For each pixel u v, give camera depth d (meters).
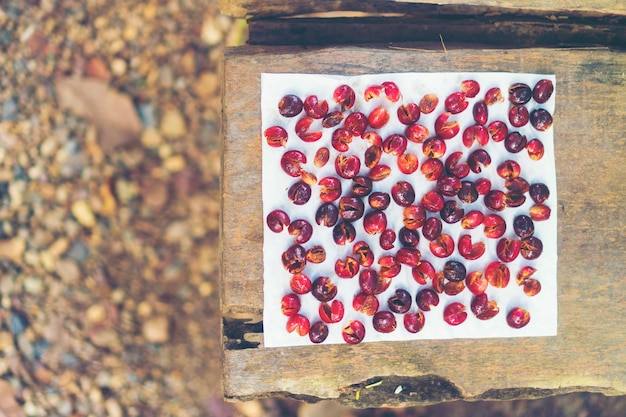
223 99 0.61
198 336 0.76
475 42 0.65
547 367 0.63
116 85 0.75
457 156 0.62
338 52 0.62
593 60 0.63
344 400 0.63
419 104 0.62
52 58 0.75
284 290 0.62
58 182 0.75
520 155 0.63
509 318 0.63
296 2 0.62
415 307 0.63
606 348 0.63
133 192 0.75
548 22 0.64
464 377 0.63
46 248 0.75
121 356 0.76
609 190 0.63
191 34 0.75
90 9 0.75
